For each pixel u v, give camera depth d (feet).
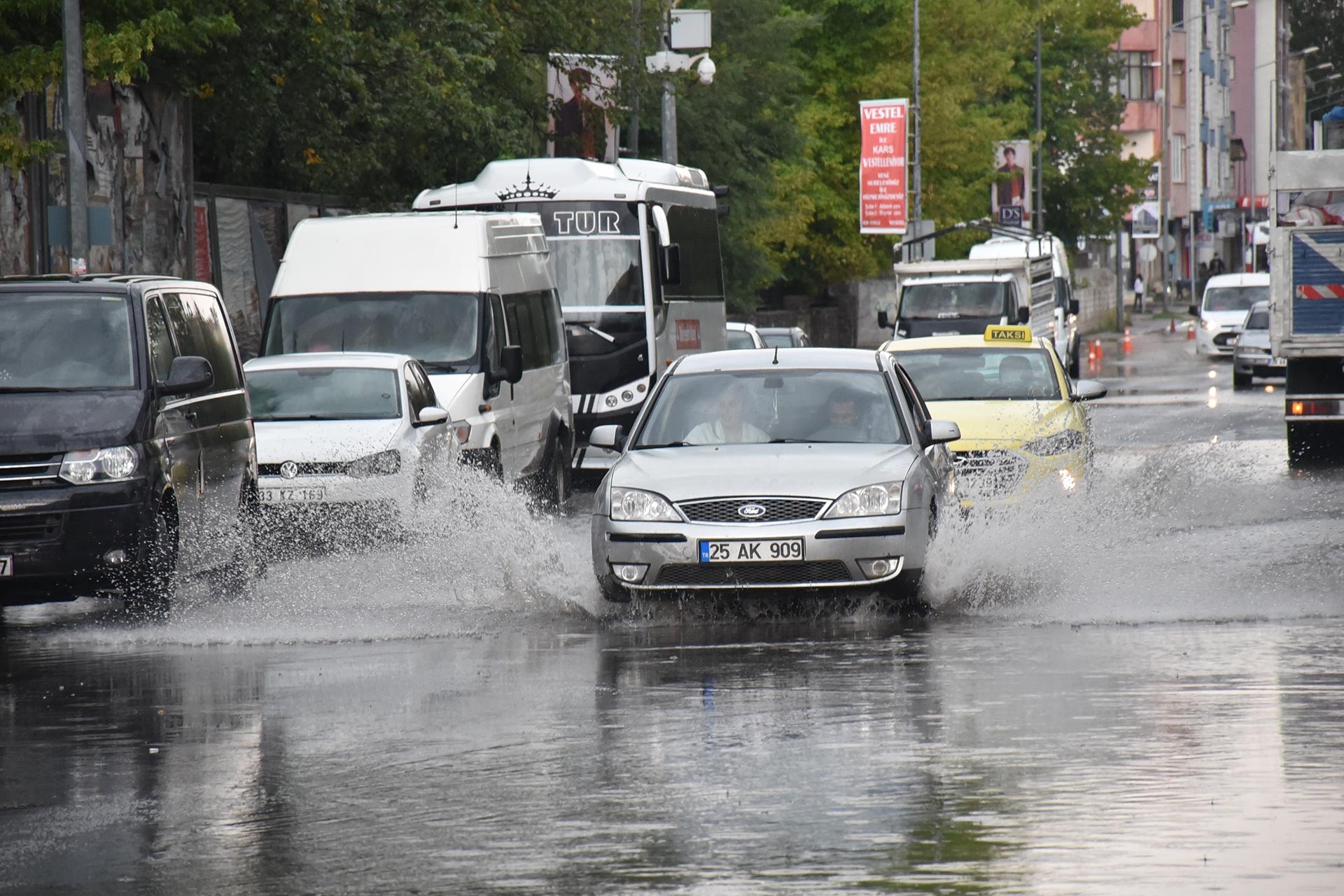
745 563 124.88
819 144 578.66
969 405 181.68
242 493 155.63
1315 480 223.30
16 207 228.02
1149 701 91.66
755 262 483.10
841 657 108.37
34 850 66.90
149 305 144.66
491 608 135.95
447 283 214.48
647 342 266.16
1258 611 124.88
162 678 107.65
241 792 75.66
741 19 472.03
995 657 107.24
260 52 276.00
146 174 258.37
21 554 132.26
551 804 71.92
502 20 333.83
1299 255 234.79
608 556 127.95
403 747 84.12
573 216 266.16
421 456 180.75
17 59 206.80
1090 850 63.10
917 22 593.42
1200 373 520.01
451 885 60.75
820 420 137.18
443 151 332.80
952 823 67.36
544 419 230.48
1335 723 84.94
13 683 107.24
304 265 217.97
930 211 642.22
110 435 135.03
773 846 64.64
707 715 90.33
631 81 357.41
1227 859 61.72
